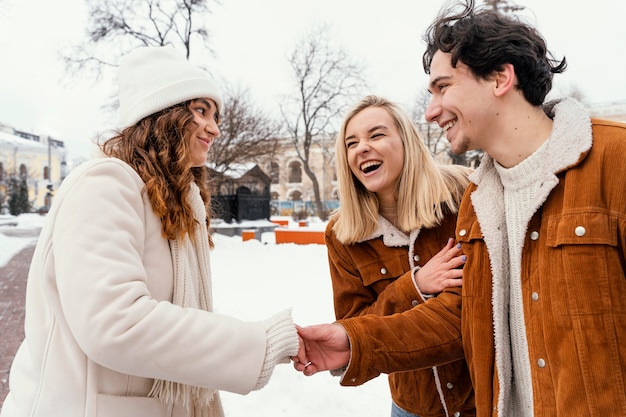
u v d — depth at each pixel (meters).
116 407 1.05
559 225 1.03
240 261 10.07
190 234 1.24
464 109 1.16
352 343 1.37
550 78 1.14
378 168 1.75
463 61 1.14
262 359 1.06
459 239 1.35
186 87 1.25
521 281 1.14
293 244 13.29
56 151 59.34
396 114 1.81
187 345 0.99
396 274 1.79
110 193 1.05
